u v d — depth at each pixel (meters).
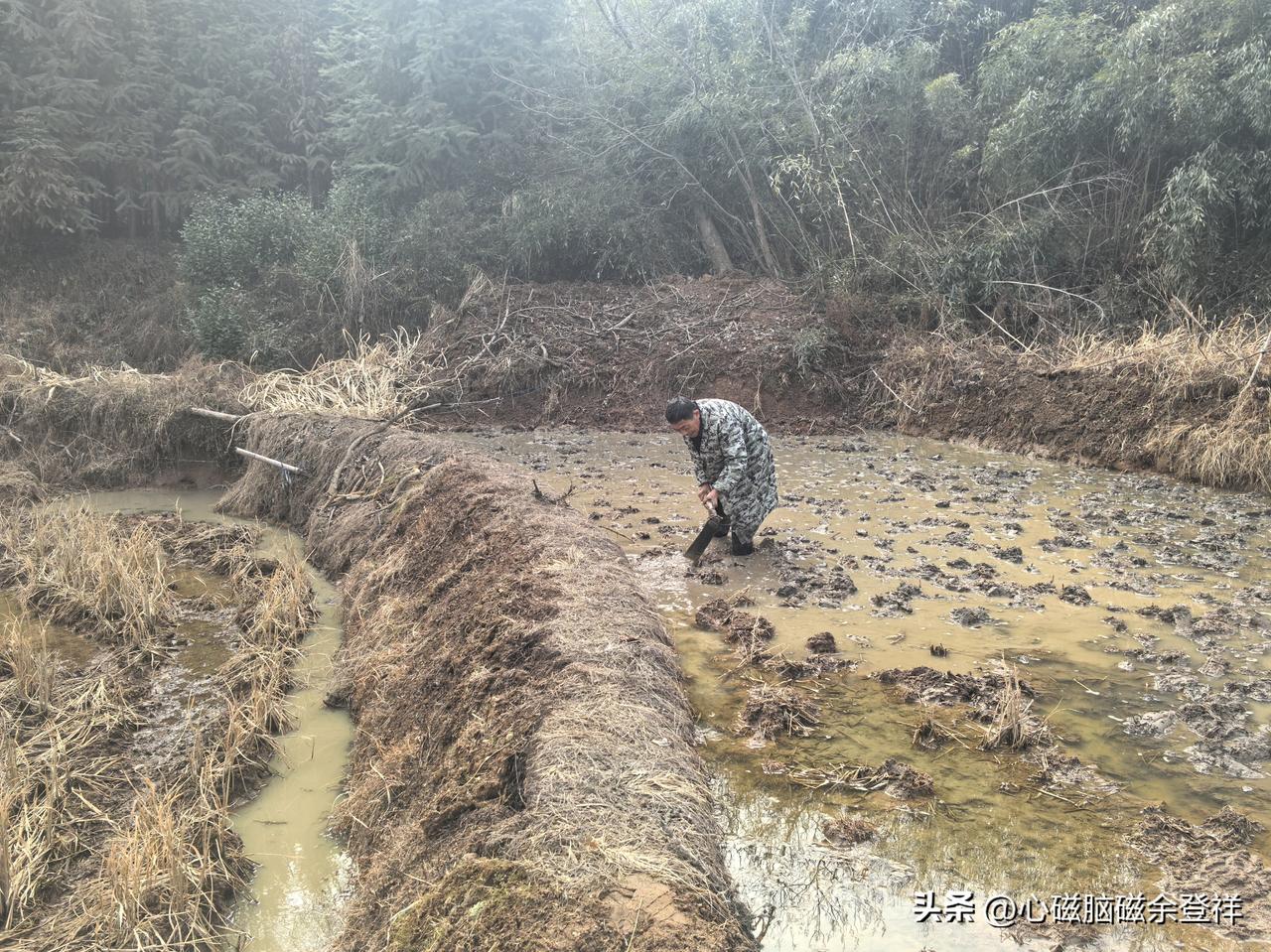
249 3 20.16
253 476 9.87
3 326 14.80
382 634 5.69
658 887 2.64
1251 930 2.93
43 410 11.30
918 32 15.67
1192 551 6.91
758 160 15.59
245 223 16.20
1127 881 3.20
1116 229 12.62
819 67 15.44
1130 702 4.52
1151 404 9.93
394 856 3.43
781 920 3.01
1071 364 11.10
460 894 2.70
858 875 3.25
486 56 17.20
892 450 11.38
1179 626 5.44
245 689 5.46
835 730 4.30
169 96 18.48
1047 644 5.23
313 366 14.52
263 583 7.24
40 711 5.11
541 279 16.81
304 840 4.05
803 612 5.79
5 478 10.32
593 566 5.22
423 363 14.09
